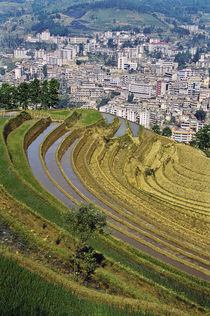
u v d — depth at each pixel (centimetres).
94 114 15288
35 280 3994
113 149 12169
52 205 6731
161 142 14550
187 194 10356
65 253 5178
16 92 13875
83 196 7956
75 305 3856
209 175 11906
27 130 10894
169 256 6444
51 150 10594
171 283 5547
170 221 8106
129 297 4731
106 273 5072
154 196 9525
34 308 3519
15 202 6016
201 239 7569
